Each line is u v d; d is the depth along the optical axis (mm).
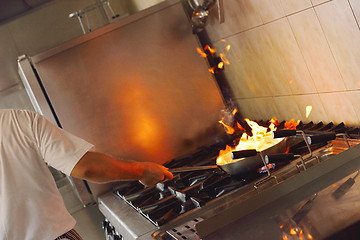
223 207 1447
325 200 1188
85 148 1500
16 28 3221
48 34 3266
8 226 1513
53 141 1501
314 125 1882
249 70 2238
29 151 1509
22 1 2186
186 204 1572
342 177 1277
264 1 1849
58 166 1509
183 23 2377
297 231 1093
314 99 1829
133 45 2340
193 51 2393
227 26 2250
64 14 3279
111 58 2320
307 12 1629
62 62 2277
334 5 1480
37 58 2256
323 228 1065
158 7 2350
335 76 1645
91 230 2852
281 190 1301
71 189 2924
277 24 1836
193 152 2385
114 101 2332
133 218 1692
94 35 2299
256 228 1176
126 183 2293
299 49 1772
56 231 1544
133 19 2334
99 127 2322
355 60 1508
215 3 2203
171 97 2381
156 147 2375
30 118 1521
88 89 2307
